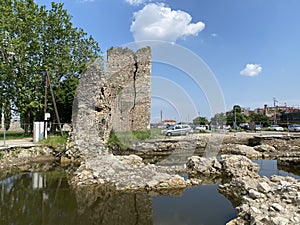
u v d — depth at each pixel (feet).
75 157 44.78
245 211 17.49
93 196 24.25
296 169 41.01
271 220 14.67
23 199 23.08
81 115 48.44
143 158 51.90
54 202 22.39
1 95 68.80
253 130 116.67
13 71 69.26
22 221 18.01
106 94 54.85
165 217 19.29
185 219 18.92
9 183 29.27
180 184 28.22
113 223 18.13
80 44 85.71
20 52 67.97
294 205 17.22
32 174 34.60
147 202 22.74
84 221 18.33
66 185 28.27
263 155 52.85
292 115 162.09
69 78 80.28
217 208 21.30
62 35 80.79
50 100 74.49
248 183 24.32
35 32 73.61
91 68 50.96
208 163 37.58
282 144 65.16
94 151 45.19
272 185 23.76
